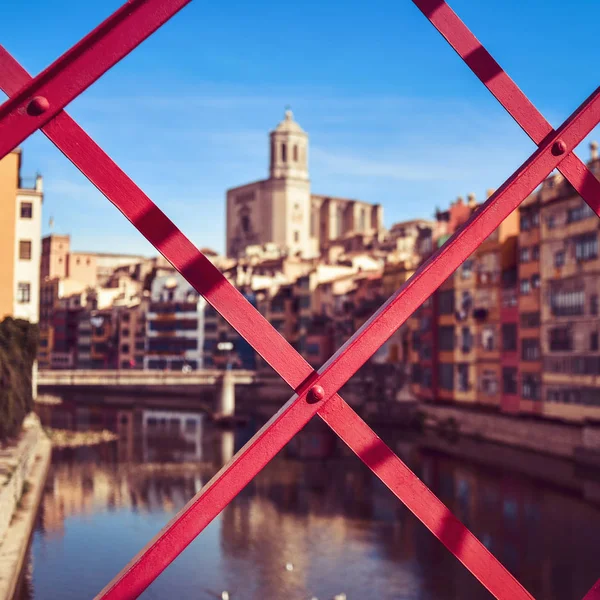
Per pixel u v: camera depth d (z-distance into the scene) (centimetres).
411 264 8950
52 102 438
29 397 4328
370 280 9731
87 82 442
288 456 5812
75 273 18650
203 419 8881
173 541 454
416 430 7444
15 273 6144
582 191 539
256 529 3478
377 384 8512
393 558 3030
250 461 467
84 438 6662
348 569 2883
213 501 461
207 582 2719
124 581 447
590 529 3394
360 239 17050
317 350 10688
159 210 457
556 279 5716
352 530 3478
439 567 2905
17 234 6216
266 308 11544
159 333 13100
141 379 8894
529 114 543
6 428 4097
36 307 6247
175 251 461
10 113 434
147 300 13425
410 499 494
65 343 15438
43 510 3756
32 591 2523
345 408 488
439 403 7494
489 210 514
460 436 6769
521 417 6088
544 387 5838
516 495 4119
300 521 3644
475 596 2577
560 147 530
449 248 505
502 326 6500
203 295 470
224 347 11781
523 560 2945
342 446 6456
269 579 2753
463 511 3747
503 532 3350
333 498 4197
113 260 19988
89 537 3247
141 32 446
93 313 14738
